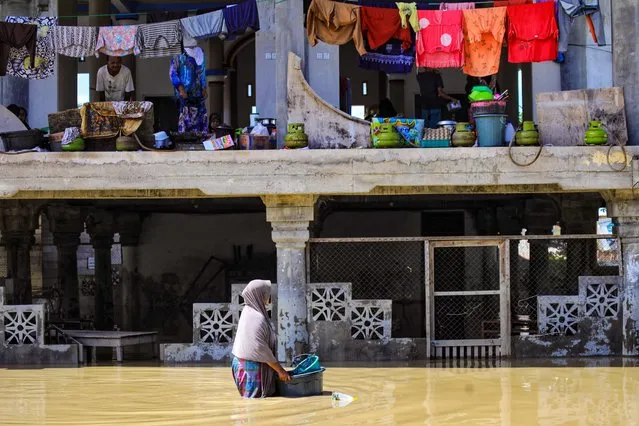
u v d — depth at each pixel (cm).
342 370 1503
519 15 1620
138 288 2455
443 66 1639
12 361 1645
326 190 1581
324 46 1789
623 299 1622
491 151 1580
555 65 1894
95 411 1173
